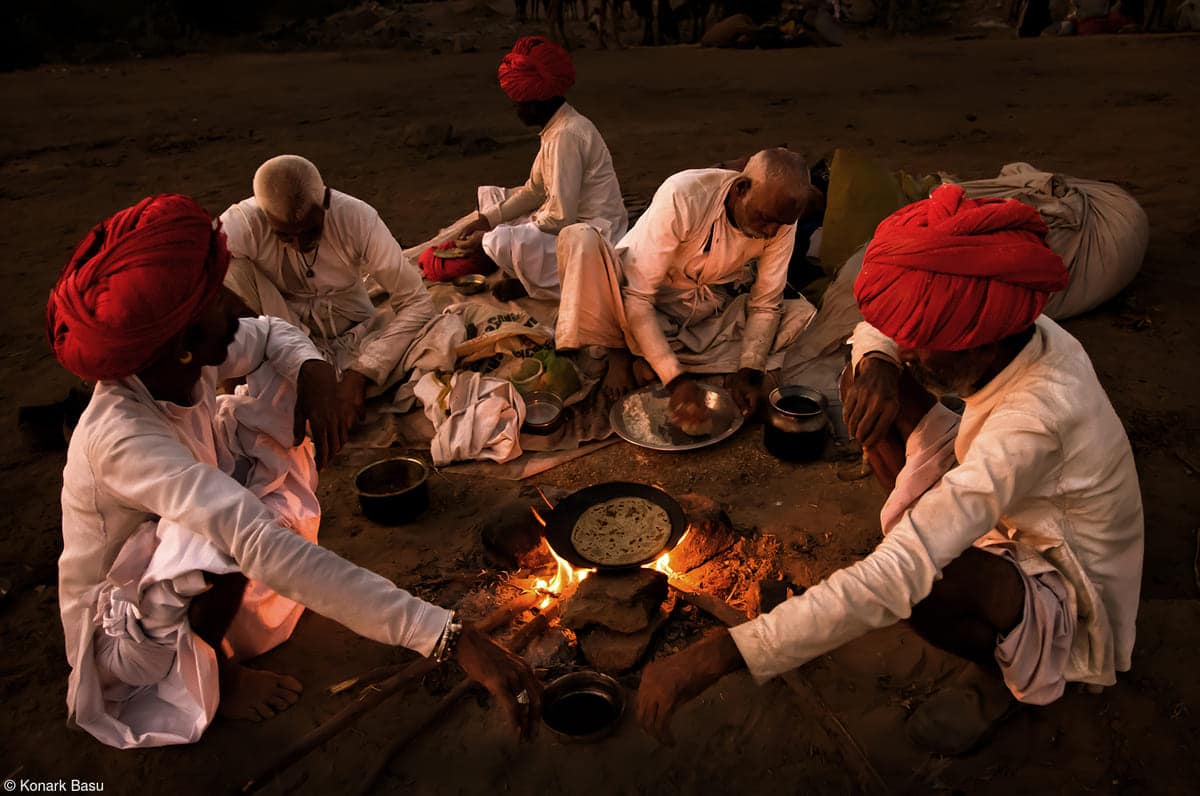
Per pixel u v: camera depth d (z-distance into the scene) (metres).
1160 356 4.07
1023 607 2.02
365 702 2.43
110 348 1.90
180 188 8.26
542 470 3.57
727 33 16.36
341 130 10.44
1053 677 2.10
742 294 4.16
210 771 2.32
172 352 2.05
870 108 10.02
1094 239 4.38
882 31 18.05
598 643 2.56
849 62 13.59
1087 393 1.92
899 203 4.49
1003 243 1.77
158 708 2.41
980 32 17.41
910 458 2.43
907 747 2.27
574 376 3.92
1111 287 4.41
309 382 2.70
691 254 3.84
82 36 19.86
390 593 1.98
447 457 3.61
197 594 2.20
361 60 17.09
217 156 9.46
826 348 3.94
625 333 3.93
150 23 20.38
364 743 2.38
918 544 1.81
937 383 1.99
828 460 3.53
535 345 4.09
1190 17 14.46
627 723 2.39
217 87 14.28
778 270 3.87
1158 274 4.89
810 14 16.41
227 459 2.58
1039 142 8.00
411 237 6.46
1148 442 3.46
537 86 4.53
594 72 14.08
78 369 1.96
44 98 13.75
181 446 2.12
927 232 1.80
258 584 2.59
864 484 3.36
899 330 1.87
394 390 3.99
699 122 9.83
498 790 2.24
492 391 3.71
